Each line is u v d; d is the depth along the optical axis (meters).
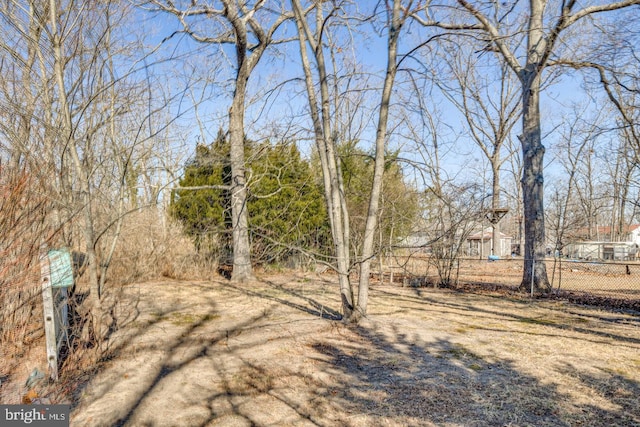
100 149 4.96
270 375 3.94
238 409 3.18
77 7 4.52
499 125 22.53
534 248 9.88
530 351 4.73
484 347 4.89
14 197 3.71
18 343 4.23
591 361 4.38
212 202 12.32
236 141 10.09
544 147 10.05
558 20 8.25
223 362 4.31
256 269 12.79
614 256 22.30
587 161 29.44
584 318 6.73
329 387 3.65
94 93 4.54
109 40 4.77
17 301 4.15
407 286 10.83
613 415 3.09
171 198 12.91
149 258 10.23
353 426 2.92
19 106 4.12
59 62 4.21
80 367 3.98
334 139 6.10
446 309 7.43
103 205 4.86
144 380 3.78
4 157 4.04
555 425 2.93
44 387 3.54
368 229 6.04
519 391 3.55
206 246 11.96
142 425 2.90
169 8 6.20
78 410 3.14
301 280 11.24
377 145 5.96
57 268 3.77
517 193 30.73
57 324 3.93
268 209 11.55
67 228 4.28
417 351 4.72
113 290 7.09
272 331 5.60
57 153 4.27
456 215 9.01
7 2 4.23
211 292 9.24
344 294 6.04
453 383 3.74
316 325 5.93
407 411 3.16
